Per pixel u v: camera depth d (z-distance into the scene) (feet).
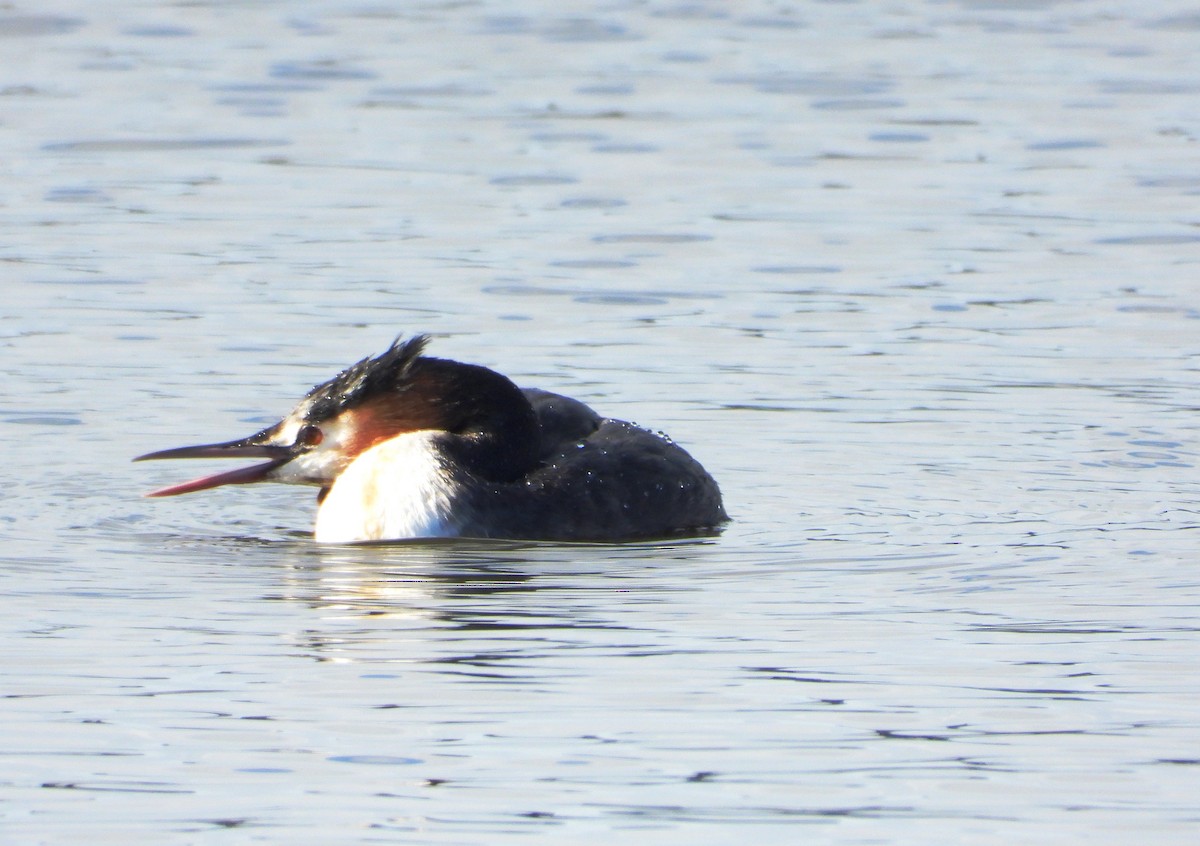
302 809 25.30
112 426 45.37
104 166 71.00
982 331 53.21
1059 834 24.62
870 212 65.67
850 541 37.88
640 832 24.70
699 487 39.86
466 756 26.91
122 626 32.45
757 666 30.45
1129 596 34.06
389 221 64.39
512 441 40.04
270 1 99.96
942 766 26.58
